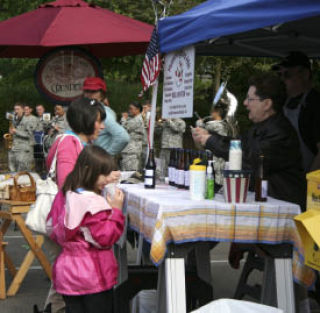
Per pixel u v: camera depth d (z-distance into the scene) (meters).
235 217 3.38
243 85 16.38
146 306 4.13
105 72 20.42
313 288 3.77
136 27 7.10
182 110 4.49
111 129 4.89
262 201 3.53
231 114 4.18
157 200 3.49
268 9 3.50
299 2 3.28
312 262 3.02
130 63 20.02
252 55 6.56
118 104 22.25
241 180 3.43
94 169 3.45
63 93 7.16
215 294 5.74
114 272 3.46
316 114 4.96
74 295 3.38
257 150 3.81
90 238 3.34
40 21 6.95
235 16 3.76
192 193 3.52
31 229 4.34
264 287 3.69
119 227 3.41
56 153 4.11
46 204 4.30
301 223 3.04
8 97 21.69
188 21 4.31
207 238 3.39
